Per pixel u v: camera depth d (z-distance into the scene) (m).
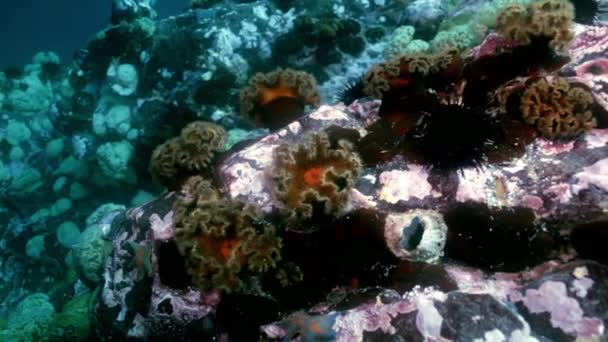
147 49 1.48
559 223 0.49
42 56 2.23
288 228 0.55
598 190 0.47
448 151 0.52
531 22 0.59
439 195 0.53
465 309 0.45
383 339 0.46
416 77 0.60
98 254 1.15
